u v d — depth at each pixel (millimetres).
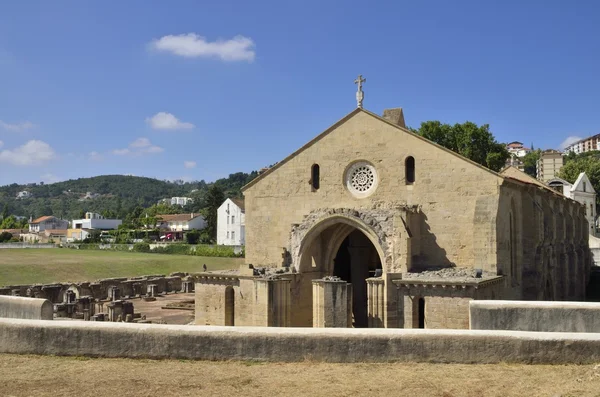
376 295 35156
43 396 15477
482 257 35938
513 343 17531
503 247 36938
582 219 71750
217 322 42031
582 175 116062
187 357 18781
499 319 21484
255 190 46594
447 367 17375
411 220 38281
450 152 38125
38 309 25484
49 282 80188
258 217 46281
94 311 57969
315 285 36812
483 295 32625
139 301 68062
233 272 44000
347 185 42625
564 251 55250
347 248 49344
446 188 38219
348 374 16938
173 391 15758
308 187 44125
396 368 17406
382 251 38344
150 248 128625
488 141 85688
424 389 15547
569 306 20859
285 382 16344
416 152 39562
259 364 18188
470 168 37406
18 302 26219
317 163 43906
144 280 75438
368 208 41031
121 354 19125
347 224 41875
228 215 148625
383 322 34875
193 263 104375
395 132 40500
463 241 37406
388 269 38000
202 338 18766
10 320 20438
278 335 18453
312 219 42250
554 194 52531
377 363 17922
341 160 42781
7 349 20047
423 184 39094
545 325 21016
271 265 45250
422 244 38781
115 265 95062
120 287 71125
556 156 156000
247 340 18547
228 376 16984
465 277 33781
